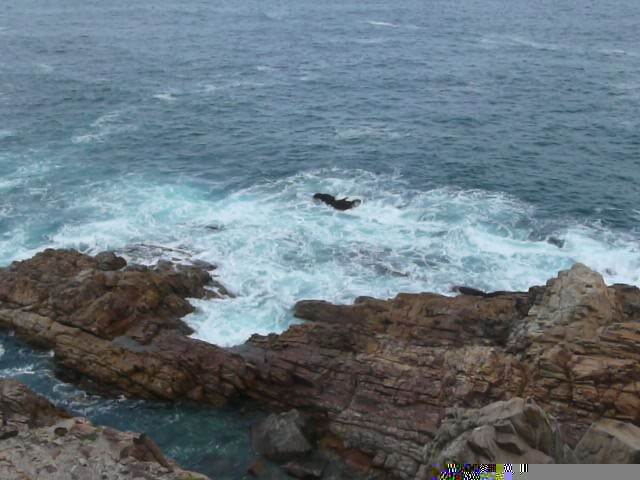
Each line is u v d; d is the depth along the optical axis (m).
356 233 40.56
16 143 55.88
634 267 36.94
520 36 105.19
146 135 58.50
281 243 39.41
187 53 91.81
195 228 41.34
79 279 32.62
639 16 125.19
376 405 26.05
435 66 83.94
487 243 39.44
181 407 28.41
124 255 38.00
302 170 50.34
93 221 42.44
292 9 137.88
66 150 54.59
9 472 20.19
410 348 28.39
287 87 74.44
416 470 23.80
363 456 25.12
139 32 107.94
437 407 25.45
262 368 28.06
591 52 92.19
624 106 66.19
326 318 31.81
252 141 57.03
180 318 32.59
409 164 51.22
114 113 64.62
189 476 20.45
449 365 26.73
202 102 68.50
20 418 23.70
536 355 26.42
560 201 44.88
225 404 28.34
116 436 22.22
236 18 124.56
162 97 70.19
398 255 38.12
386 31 111.12
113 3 145.00
